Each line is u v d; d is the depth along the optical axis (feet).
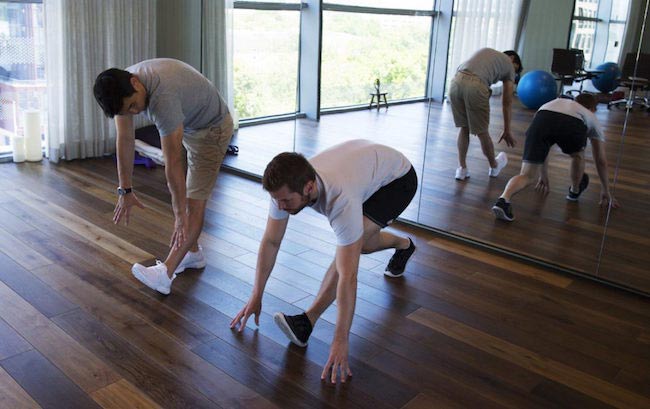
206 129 8.99
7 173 14.65
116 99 7.43
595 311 9.48
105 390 6.94
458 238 12.12
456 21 11.78
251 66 15.28
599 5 10.04
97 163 15.93
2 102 15.21
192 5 16.21
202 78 8.65
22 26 14.92
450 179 12.50
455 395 7.22
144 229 11.77
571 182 10.95
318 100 14.17
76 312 8.59
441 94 12.25
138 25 16.22
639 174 10.10
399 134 13.05
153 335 8.12
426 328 8.68
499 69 11.43
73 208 12.64
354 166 6.97
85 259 10.30
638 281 10.32
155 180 14.96
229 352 7.82
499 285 10.20
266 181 6.15
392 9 12.56
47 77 15.05
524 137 11.34
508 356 8.09
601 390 7.47
